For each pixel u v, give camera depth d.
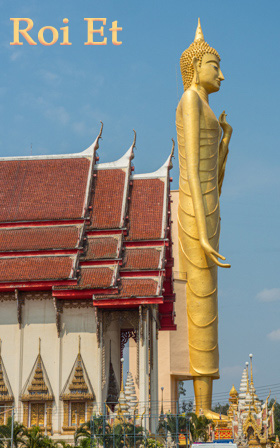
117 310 66.19
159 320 76.25
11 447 54.97
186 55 82.25
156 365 71.19
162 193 72.81
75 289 63.72
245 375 72.12
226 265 73.94
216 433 69.81
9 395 63.84
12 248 67.00
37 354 64.69
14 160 75.25
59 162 74.38
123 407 58.47
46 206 70.19
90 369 64.00
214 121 80.06
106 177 73.56
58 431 62.88
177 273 80.69
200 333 78.81
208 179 79.62
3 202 71.12
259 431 67.88
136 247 68.69
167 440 58.28
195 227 79.88
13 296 65.94
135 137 75.81
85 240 68.50
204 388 78.25
